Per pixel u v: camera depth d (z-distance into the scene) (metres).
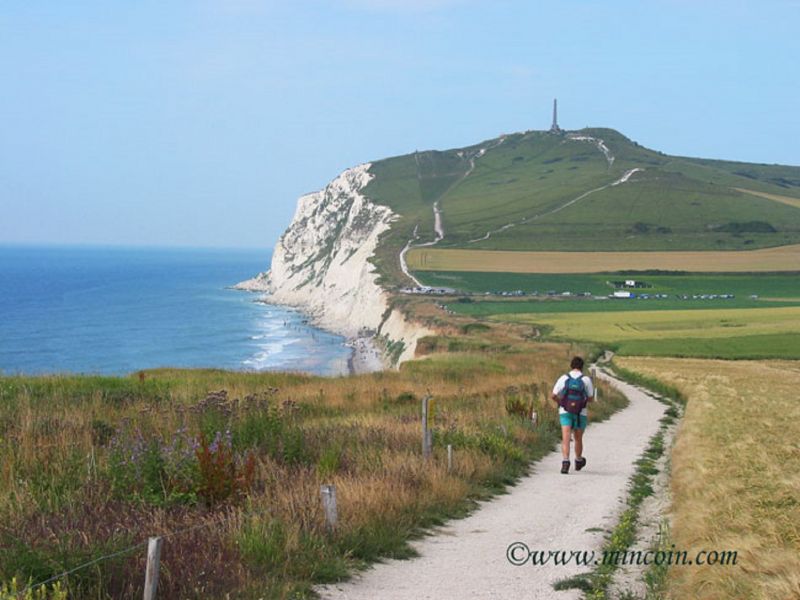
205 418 15.05
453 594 8.09
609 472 16.59
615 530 10.85
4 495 9.38
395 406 24.36
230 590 7.37
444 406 24.36
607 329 97.69
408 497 11.43
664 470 17.36
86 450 12.16
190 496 10.11
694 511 10.91
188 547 8.16
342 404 24.27
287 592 7.61
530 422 21.59
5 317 154.25
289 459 13.26
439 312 116.38
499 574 8.87
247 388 26.20
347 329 151.38
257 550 8.44
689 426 22.59
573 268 176.75
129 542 8.00
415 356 77.88
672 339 85.69
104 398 19.94
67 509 9.12
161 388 23.20
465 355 51.50
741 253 194.12
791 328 95.25
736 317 109.19
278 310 191.50
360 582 8.45
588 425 26.05
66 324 142.88
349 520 9.96
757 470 14.22
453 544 10.22
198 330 140.75
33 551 7.29
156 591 6.91
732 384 43.88
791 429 21.39
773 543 9.00
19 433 13.35
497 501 13.20
